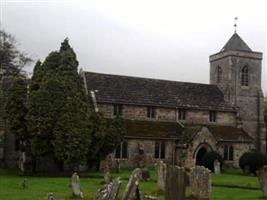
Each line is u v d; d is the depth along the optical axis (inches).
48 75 1723.7
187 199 930.1
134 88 2317.9
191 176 956.6
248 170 1973.4
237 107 2444.6
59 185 1232.8
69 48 1866.4
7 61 2682.1
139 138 2117.4
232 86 2459.4
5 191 1073.5
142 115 2246.6
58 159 1652.3
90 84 2222.0
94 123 1749.5
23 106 1758.1
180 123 2304.4
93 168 1904.5
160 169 1112.8
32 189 1122.0
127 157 2097.7
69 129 1635.1
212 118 2391.7
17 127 1763.0
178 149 2164.1
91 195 1003.3
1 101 2066.9
